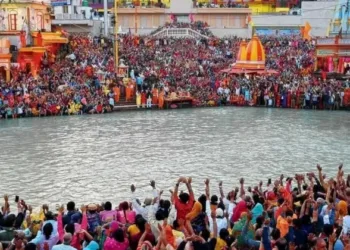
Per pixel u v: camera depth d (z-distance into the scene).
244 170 31.77
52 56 68.38
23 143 39.97
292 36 93.56
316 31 99.69
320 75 67.19
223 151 37.03
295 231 15.78
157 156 35.56
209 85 63.91
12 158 35.09
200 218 16.97
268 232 15.05
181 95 60.94
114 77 62.69
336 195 19.72
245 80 63.56
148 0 110.44
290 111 57.47
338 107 57.94
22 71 62.44
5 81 58.62
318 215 17.38
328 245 14.98
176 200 17.06
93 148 38.12
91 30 91.81
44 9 75.75
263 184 28.61
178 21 100.69
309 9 99.88
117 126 47.94
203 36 88.75
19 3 69.19
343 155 35.53
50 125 48.53
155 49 78.44
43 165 33.22
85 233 15.62
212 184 28.78
